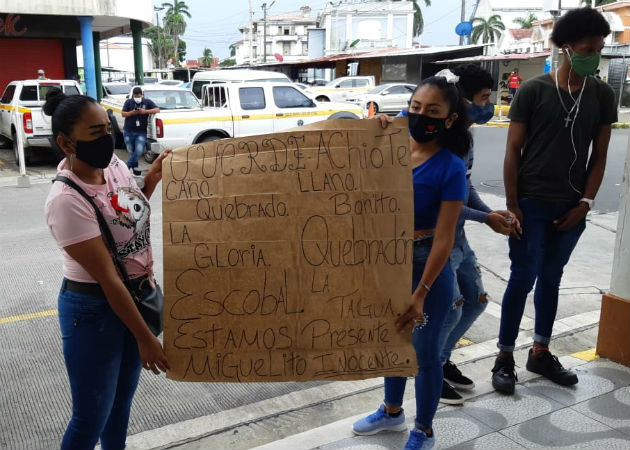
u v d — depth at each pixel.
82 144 1.93
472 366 3.79
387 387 2.88
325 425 3.01
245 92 11.91
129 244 2.11
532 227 3.20
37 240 6.91
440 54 31.38
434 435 2.88
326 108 12.55
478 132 19.94
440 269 2.41
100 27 18.89
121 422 2.38
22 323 4.52
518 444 2.81
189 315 2.21
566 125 3.06
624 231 3.49
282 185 2.22
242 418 3.25
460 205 2.43
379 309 2.30
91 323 2.06
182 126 11.37
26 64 17.69
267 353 2.26
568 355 3.77
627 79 26.75
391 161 2.28
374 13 55.50
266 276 2.23
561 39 3.00
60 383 3.62
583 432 2.91
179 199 2.20
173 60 83.19
